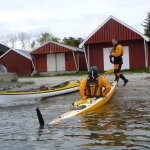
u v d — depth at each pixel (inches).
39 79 672.4
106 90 286.5
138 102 298.8
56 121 216.5
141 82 458.6
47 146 158.4
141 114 236.1
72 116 232.2
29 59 1054.4
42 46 1004.6
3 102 319.0
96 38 884.0
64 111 276.5
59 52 981.8
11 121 236.5
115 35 860.0
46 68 1023.0
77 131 186.5
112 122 209.3
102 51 898.1
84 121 215.5
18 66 1070.4
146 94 346.3
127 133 175.8
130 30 840.3
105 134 175.9
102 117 229.0
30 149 155.2
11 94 321.7
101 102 281.1
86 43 898.1
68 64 992.9
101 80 284.7
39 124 215.0
